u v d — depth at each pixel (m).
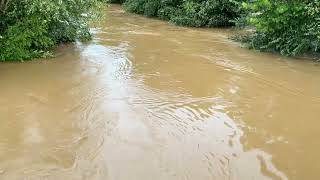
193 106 7.86
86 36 13.30
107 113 7.40
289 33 11.84
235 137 6.64
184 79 9.45
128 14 21.08
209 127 6.98
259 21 11.89
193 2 17.89
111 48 12.33
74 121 7.06
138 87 8.82
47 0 9.95
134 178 5.42
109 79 9.30
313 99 8.34
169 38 14.28
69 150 6.10
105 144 6.29
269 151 6.23
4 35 10.41
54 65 10.27
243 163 5.86
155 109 7.65
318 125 7.14
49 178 5.40
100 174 5.50
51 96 8.14
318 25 10.81
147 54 11.73
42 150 6.09
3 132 6.62
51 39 11.56
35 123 6.96
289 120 7.33
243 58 11.46
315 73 10.10
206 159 5.93
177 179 5.42
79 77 9.35
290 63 11.00
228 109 7.77
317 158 6.07
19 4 10.52
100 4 12.61
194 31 16.11
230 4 17.09
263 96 8.48
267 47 12.30
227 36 14.91
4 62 10.36
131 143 6.34
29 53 10.75
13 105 7.65
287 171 5.71
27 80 9.04
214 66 10.58
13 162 5.76
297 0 11.49
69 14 11.98
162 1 19.36
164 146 6.27
